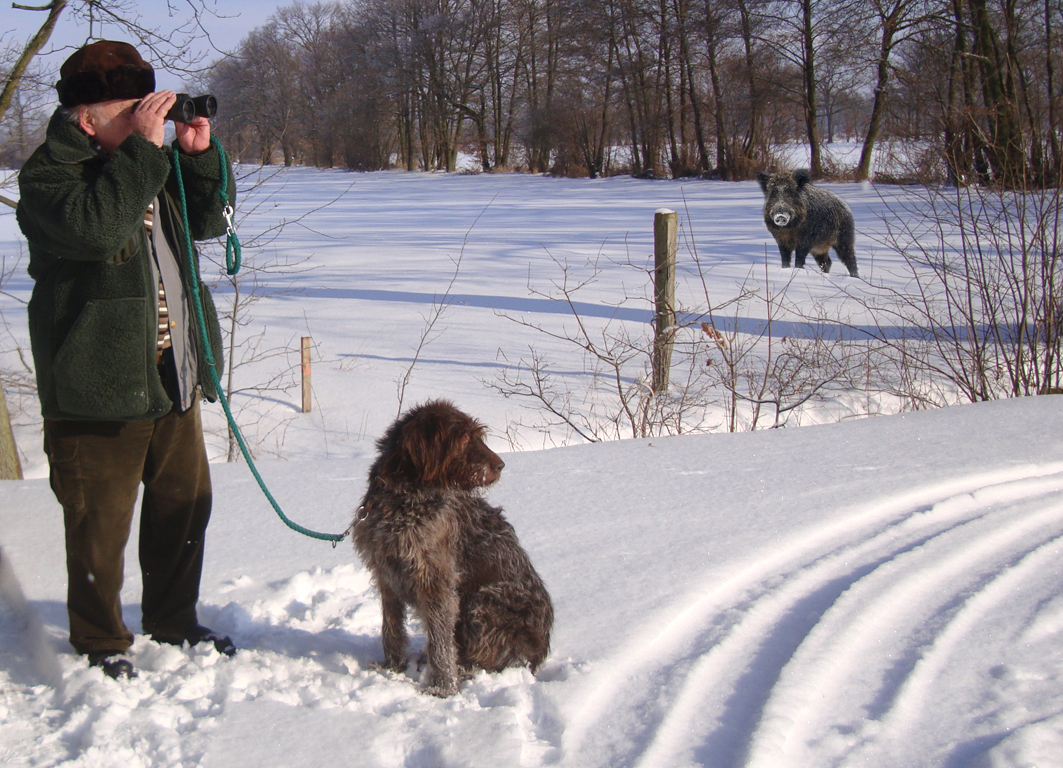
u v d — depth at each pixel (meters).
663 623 3.32
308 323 11.40
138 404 2.78
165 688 2.81
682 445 5.80
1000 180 7.90
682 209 27.22
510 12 57.03
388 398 8.23
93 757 2.38
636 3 41.88
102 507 2.89
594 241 19.78
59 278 2.76
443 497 2.90
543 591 3.13
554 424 7.39
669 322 7.90
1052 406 6.49
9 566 3.60
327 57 66.06
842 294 12.66
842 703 2.83
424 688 2.91
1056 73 9.33
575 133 48.66
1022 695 2.85
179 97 2.78
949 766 2.49
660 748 2.57
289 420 7.81
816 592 3.63
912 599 3.54
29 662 3.03
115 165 2.60
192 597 3.21
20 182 2.66
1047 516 4.41
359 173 62.44
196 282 3.06
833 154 45.47
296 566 3.91
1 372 8.48
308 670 3.00
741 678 3.00
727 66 39.66
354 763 2.43
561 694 2.82
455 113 62.66
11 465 5.79
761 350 9.62
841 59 34.19
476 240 20.80
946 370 8.62
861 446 5.63
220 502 4.72
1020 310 8.20
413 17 60.03
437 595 2.89
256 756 2.45
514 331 10.88
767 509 4.50
